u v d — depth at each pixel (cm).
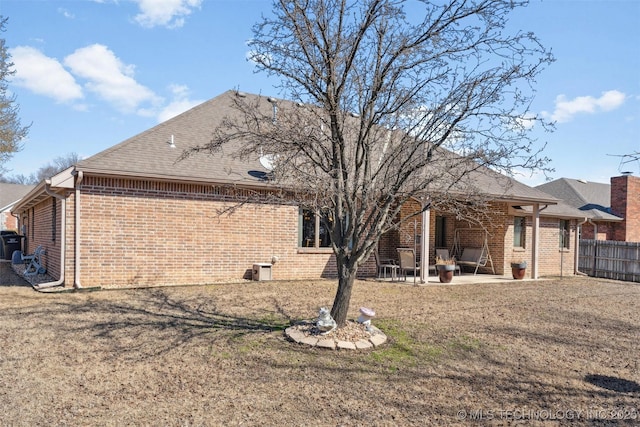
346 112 615
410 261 1298
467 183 641
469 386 462
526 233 1677
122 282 1008
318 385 447
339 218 643
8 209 3228
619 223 2194
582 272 1853
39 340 584
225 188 1124
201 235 1105
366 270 1395
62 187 945
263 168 1212
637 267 1647
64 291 931
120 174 972
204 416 373
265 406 395
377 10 554
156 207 1048
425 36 562
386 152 640
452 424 374
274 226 1213
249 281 1155
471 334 672
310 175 581
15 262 1662
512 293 1139
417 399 423
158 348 555
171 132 1216
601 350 615
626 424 388
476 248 1628
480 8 538
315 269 1277
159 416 371
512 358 562
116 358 517
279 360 518
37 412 376
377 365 513
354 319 714
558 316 845
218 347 562
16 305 796
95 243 979
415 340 625
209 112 1371
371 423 369
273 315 750
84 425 354
